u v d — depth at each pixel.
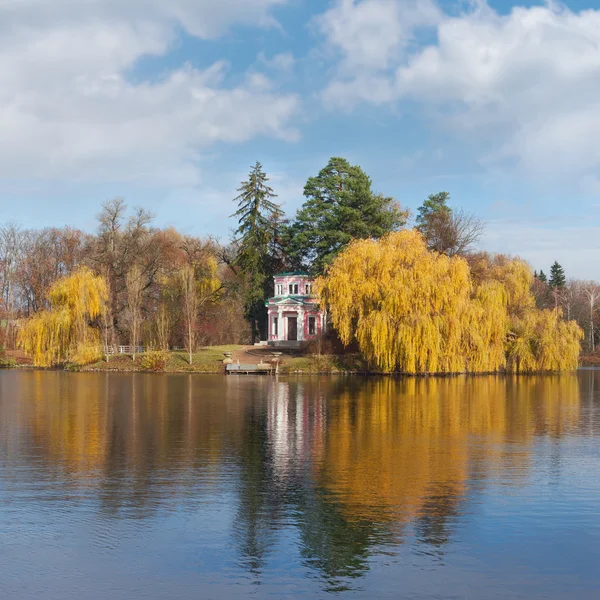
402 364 64.31
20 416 37.75
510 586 15.12
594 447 29.27
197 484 22.78
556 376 71.12
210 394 49.88
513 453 27.98
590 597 14.65
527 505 20.67
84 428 33.72
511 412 40.22
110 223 89.94
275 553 16.83
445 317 63.97
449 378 66.38
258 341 100.69
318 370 70.62
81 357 74.38
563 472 24.69
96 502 20.72
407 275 64.44
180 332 88.81
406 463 26.08
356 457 27.08
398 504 20.72
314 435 31.92
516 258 88.06
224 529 18.42
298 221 99.00
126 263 88.31
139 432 32.56
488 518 19.44
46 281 102.25
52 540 17.56
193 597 14.57
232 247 108.94
